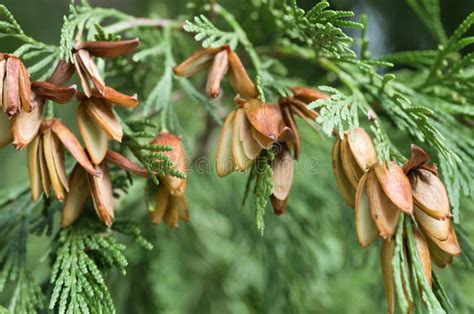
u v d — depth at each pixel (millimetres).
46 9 603
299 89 328
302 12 331
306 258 473
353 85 351
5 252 351
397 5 521
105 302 322
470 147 359
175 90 442
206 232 579
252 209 498
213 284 583
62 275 322
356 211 308
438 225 306
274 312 470
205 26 343
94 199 320
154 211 332
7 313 329
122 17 373
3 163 620
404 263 306
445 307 323
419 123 325
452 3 511
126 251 463
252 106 316
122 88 396
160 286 486
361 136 313
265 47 396
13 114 301
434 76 369
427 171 309
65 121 532
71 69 319
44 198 349
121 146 337
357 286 554
